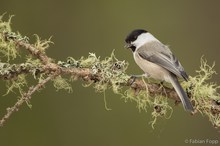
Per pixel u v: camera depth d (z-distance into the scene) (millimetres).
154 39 8586
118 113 12867
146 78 8273
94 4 14375
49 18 14148
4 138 12711
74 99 13016
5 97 12648
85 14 14320
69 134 12844
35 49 6387
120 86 6465
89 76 6355
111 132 12789
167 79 7715
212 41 14297
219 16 14430
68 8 14258
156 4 14492
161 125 12688
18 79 6477
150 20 14375
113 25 14312
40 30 14039
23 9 14055
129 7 14430
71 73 6301
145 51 8188
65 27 14188
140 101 6727
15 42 6508
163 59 7938
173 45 14227
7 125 12750
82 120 12930
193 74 13930
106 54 14055
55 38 14039
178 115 12797
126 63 6656
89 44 14117
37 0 14148
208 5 14516
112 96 12953
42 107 12945
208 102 6473
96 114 12922
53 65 6234
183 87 6934
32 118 12867
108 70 6434
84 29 14211
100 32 14258
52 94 13008
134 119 12758
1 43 6582
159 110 6617
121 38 14203
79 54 14039
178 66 7758
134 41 8672
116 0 14406
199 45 14234
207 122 12797
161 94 6613
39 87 5949
